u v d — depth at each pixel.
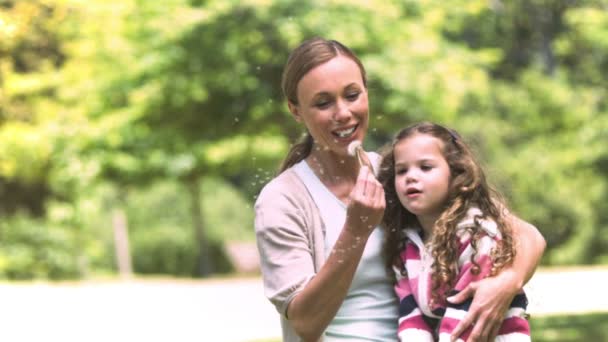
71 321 9.79
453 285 2.88
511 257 2.84
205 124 16.05
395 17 15.08
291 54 2.88
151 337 8.43
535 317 7.32
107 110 16.19
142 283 14.91
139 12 15.31
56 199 18.78
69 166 15.86
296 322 2.68
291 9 14.54
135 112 15.74
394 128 15.80
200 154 15.79
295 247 2.79
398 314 2.96
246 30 14.67
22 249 17.27
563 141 18.48
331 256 2.59
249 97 15.23
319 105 2.81
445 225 2.89
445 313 2.84
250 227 22.41
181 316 9.95
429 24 15.85
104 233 20.19
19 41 13.45
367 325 2.90
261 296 11.83
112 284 14.44
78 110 16.08
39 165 16.28
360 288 2.92
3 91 14.84
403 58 14.77
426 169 2.97
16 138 15.48
